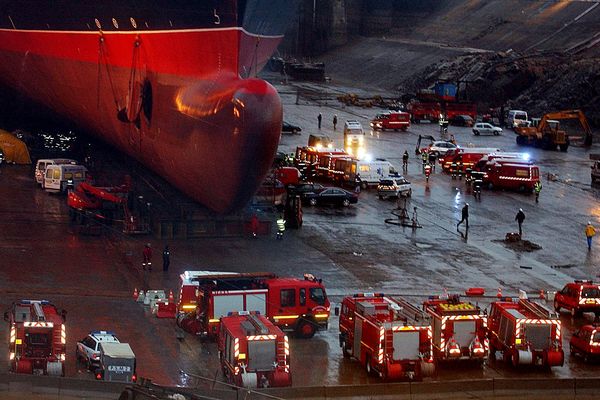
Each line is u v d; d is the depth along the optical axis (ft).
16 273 581.53
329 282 595.88
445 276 623.36
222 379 434.30
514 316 464.24
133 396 330.95
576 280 589.32
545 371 464.65
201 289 486.79
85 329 490.90
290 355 470.39
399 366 433.89
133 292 557.33
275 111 628.28
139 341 480.23
